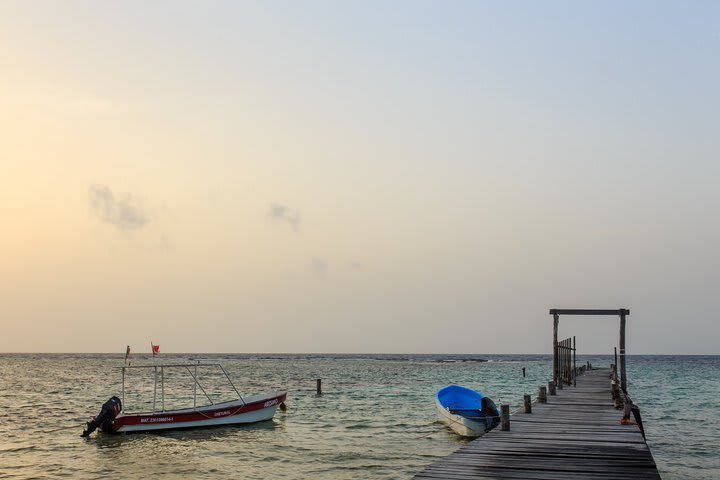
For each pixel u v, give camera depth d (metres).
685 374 119.69
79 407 50.06
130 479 24.56
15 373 111.00
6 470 26.23
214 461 27.81
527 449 17.72
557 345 42.38
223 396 60.56
